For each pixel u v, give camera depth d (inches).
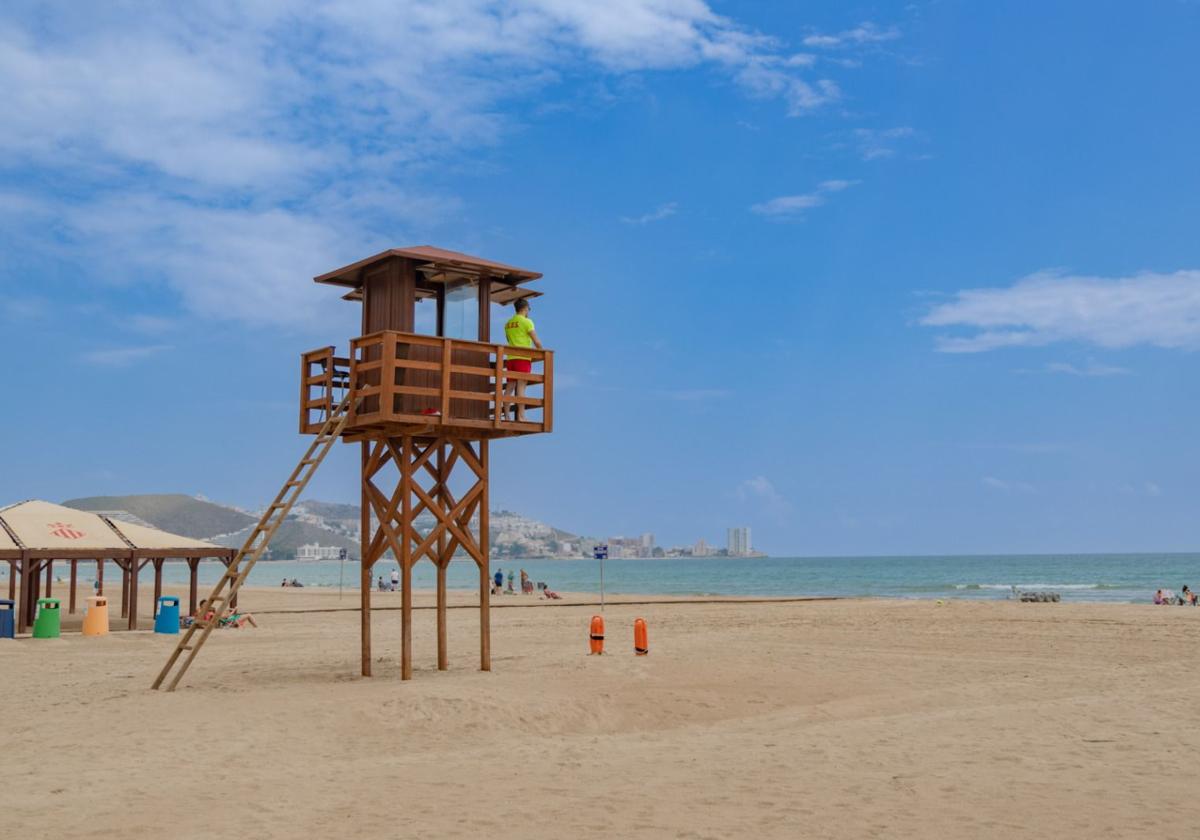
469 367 716.0
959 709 600.4
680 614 1562.5
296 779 409.1
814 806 354.9
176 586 3545.8
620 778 406.3
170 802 368.5
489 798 371.9
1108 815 339.3
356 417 691.4
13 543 1248.8
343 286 791.7
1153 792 373.7
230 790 388.5
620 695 646.5
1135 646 987.3
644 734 536.7
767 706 636.7
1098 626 1212.5
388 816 345.1
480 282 756.0
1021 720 544.4
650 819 338.0
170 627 1220.5
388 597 2512.3
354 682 694.5
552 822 335.0
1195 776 402.0
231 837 318.3
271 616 1654.8
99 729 520.1
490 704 575.8
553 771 422.3
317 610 1852.9
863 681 734.5
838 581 5206.7
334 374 725.9
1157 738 487.2
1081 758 440.5
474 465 754.8
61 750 470.9
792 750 464.8
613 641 1051.3
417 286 773.3
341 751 483.2
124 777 413.4
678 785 391.2
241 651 978.7
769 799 366.0
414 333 713.0
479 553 759.1
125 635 1190.3
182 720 539.8
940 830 321.4
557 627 1295.5
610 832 321.7
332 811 353.1
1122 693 661.3
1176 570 6505.9
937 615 1417.3
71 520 1342.3
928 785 387.9
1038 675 771.4
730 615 1515.7
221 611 674.2
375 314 739.4
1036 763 429.4
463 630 1258.6
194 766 435.8
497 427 722.2
